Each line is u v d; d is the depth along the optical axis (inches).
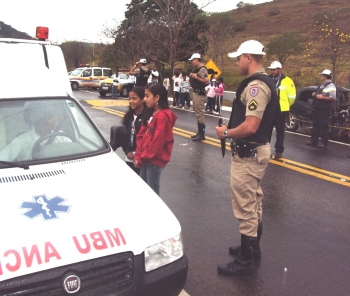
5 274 90.1
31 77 161.2
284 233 197.0
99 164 139.9
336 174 297.1
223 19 1879.9
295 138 439.2
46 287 93.0
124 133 163.8
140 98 195.8
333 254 177.0
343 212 224.8
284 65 1248.2
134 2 1382.9
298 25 2117.4
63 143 145.7
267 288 150.1
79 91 1119.6
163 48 1056.2
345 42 796.6
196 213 218.5
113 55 1462.8
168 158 185.2
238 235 192.5
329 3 2709.2
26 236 99.5
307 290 149.3
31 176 126.3
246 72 151.5
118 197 121.0
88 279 97.8
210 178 281.9
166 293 108.9
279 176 290.4
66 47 1818.4
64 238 100.6
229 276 157.4
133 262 103.2
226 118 582.9
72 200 115.7
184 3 927.0
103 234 104.0
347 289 150.6
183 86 706.8
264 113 147.5
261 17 2605.8
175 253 112.0
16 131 142.9
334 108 434.3
